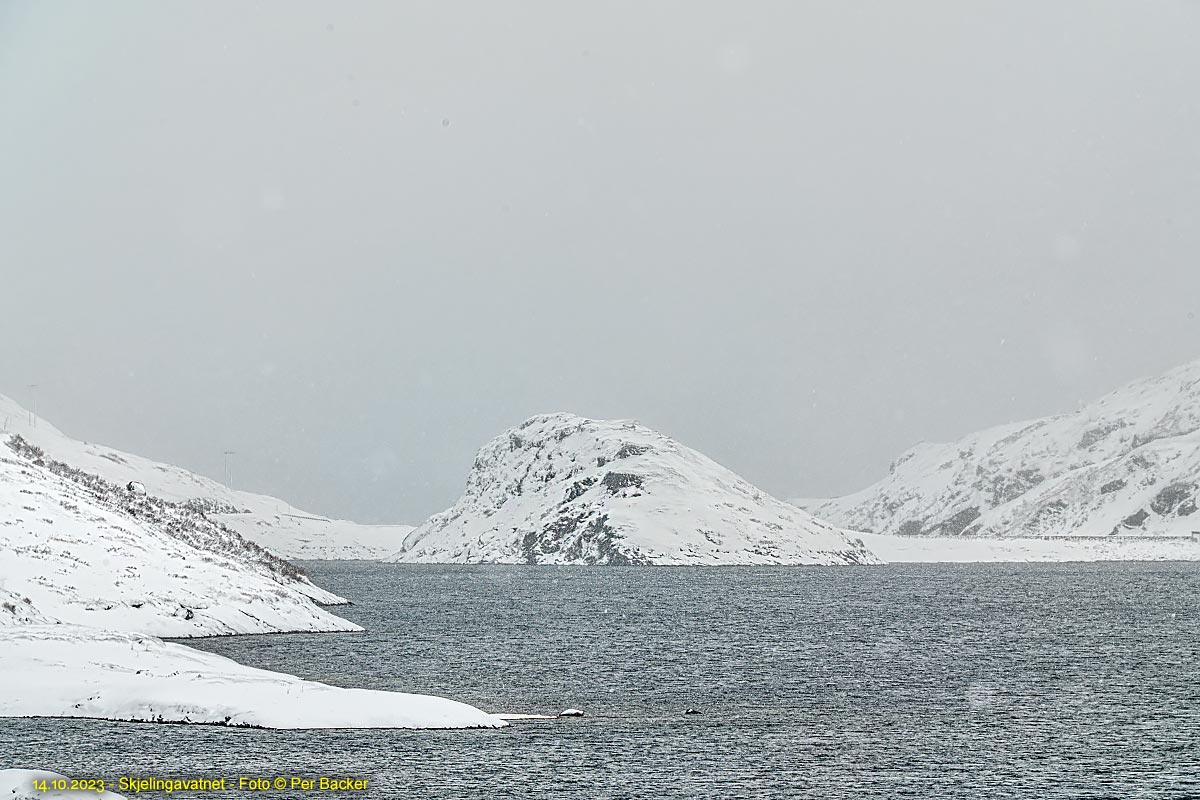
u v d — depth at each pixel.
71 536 99.56
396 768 47.00
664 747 52.53
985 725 59.28
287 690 60.12
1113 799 43.19
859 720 60.84
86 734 51.38
